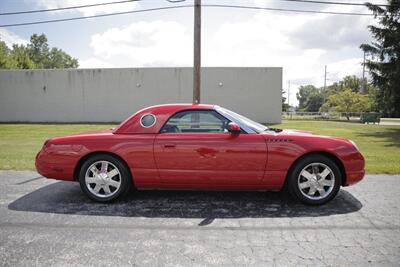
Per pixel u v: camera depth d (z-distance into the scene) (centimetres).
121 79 2991
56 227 383
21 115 3095
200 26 1177
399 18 2353
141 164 469
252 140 457
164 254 312
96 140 478
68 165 480
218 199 499
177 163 463
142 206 464
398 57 2322
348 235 359
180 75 2917
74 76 3031
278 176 459
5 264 291
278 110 2855
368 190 548
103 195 480
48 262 295
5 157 887
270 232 369
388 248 326
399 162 812
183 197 509
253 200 493
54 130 1956
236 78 2862
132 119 488
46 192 538
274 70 2833
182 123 479
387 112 2578
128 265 290
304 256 309
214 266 289
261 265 291
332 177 462
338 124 2727
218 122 479
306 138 465
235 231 372
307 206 464
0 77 3077
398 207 457
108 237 353
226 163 457
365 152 1022
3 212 436
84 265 290
